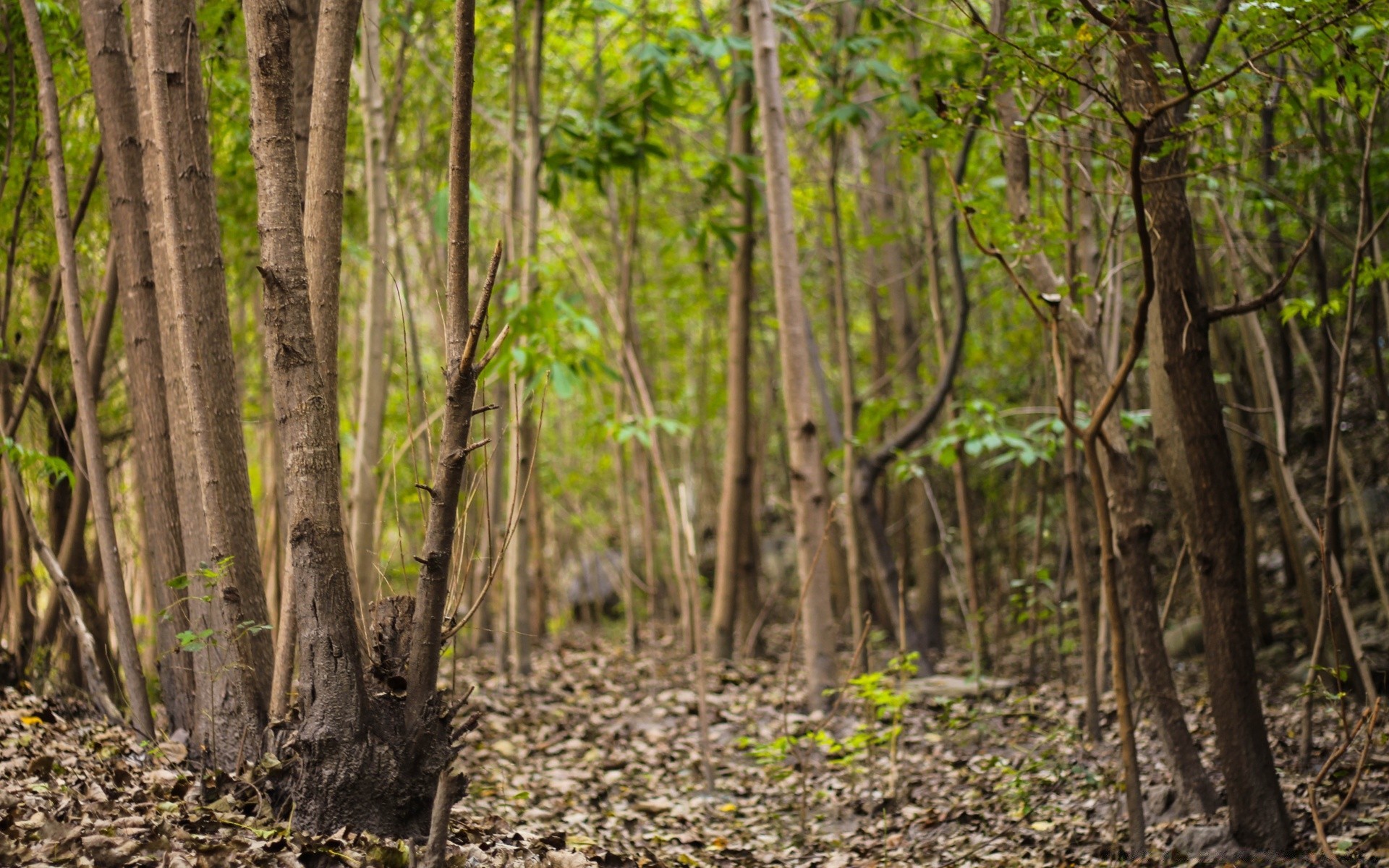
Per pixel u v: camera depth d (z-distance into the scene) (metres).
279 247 3.18
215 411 3.93
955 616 12.26
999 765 5.02
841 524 10.59
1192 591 9.28
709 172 8.41
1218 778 4.76
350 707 3.21
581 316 6.46
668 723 7.01
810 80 9.31
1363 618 7.57
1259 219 6.68
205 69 5.29
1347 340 4.42
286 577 3.67
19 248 5.57
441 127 8.88
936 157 8.43
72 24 5.50
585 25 9.84
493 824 3.94
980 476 10.28
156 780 3.65
